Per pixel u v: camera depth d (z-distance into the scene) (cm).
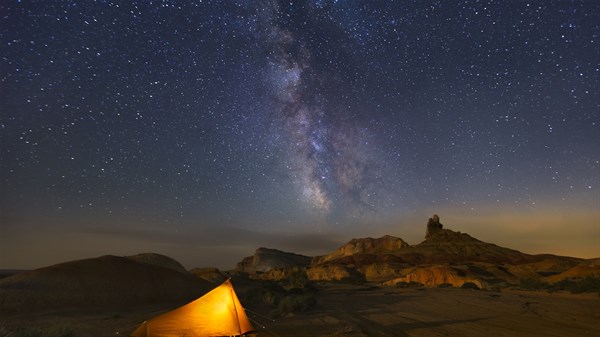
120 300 2205
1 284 2041
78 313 1919
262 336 1333
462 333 1347
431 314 1898
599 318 1611
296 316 1884
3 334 996
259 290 2931
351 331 1411
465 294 3117
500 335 1290
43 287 2084
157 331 1101
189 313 1155
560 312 1820
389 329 1470
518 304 2209
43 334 1058
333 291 4059
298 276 4088
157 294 2398
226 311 1180
